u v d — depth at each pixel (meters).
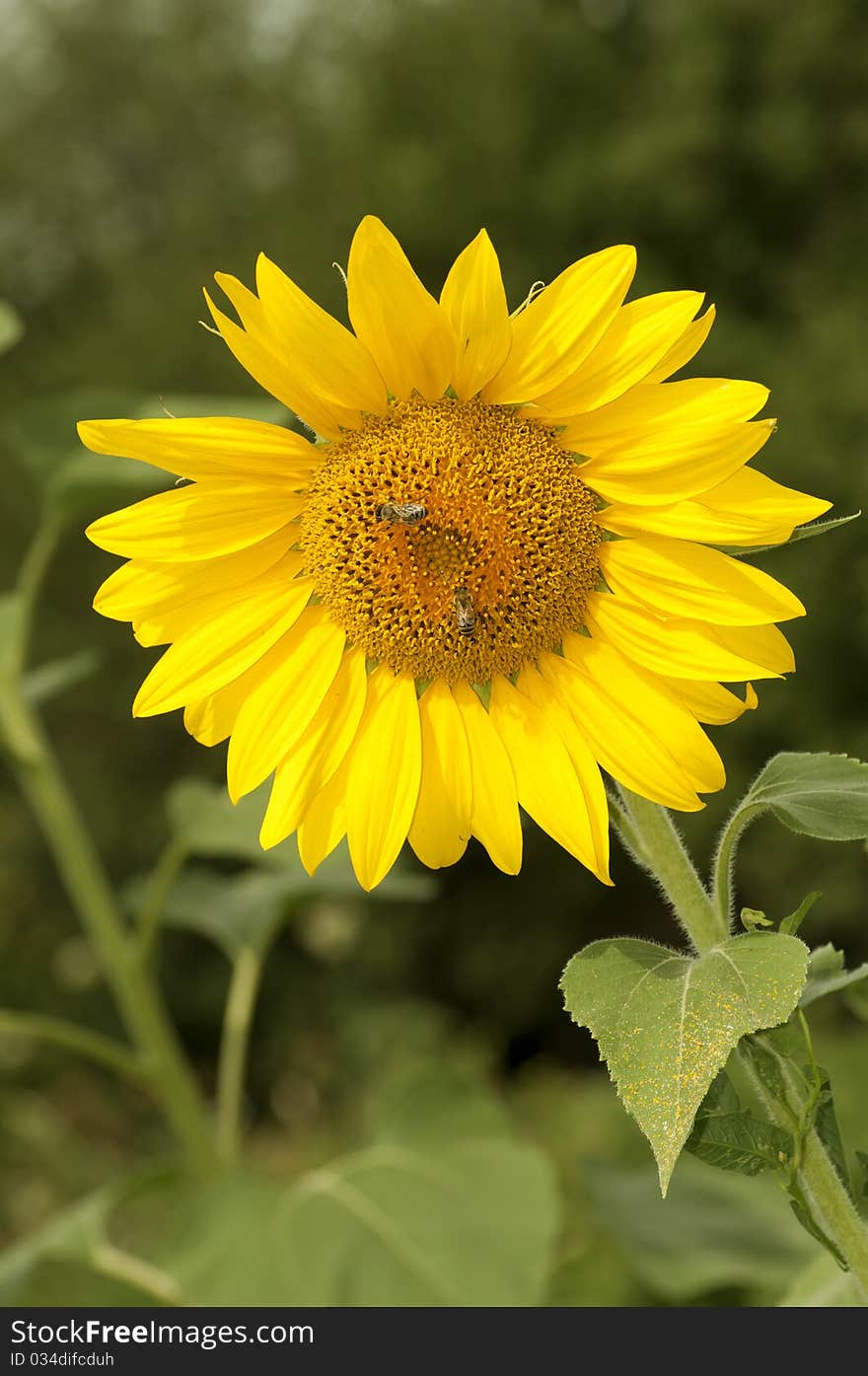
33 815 4.25
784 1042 0.80
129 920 2.32
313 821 0.85
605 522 0.85
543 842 4.49
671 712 0.84
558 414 0.85
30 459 1.21
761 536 0.82
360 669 0.86
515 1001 4.57
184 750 4.68
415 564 0.86
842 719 4.24
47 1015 3.96
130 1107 3.58
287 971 4.24
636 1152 2.47
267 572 0.86
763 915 0.81
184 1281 1.10
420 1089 1.18
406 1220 1.12
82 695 4.64
